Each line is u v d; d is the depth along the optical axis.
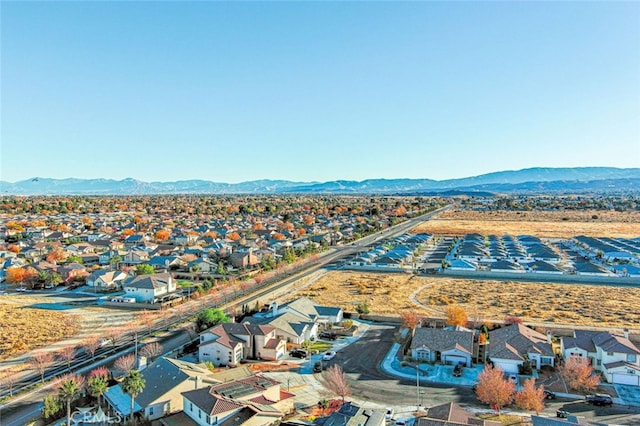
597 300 115.38
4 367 75.00
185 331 92.12
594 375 68.19
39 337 89.06
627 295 120.94
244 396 56.75
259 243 196.62
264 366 75.19
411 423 55.97
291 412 58.81
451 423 49.06
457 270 150.50
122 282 129.25
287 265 162.25
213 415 51.66
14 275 131.50
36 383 68.31
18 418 58.31
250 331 80.56
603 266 157.62
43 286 131.12
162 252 171.25
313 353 80.75
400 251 181.25
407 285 134.25
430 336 78.94
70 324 97.00
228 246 184.12
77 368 74.25
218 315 90.38
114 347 83.69
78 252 178.88
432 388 66.56
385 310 106.50
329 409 59.75
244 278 141.75
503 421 56.25
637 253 173.62
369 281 138.62
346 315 101.50
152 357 77.12
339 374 65.12
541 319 98.44
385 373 72.00
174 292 122.06
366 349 82.62
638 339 82.38
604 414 58.34
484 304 111.75
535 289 128.75
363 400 62.81
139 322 98.12
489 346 78.44
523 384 67.19
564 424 49.09
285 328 85.06
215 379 63.03
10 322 98.00
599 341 73.75
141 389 57.88
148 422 55.31
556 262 166.50
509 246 197.62
